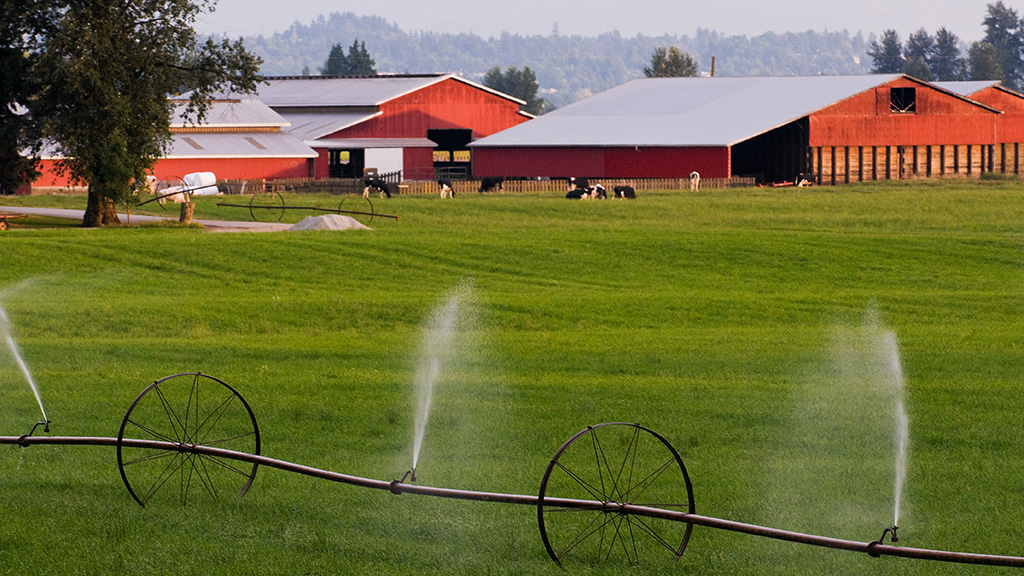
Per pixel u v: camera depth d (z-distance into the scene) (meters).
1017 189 162.88
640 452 30.61
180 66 109.50
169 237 93.94
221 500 25.80
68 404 36.19
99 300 66.75
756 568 21.55
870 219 119.44
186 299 67.94
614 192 152.75
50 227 111.50
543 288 76.19
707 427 33.94
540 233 100.69
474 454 30.36
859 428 33.81
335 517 24.59
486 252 90.00
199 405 36.22
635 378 42.50
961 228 110.38
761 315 64.31
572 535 23.41
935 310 66.50
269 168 190.62
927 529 24.03
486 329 59.31
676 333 57.28
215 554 21.97
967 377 42.88
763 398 38.41
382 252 89.19
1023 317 64.50
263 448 30.97
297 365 45.12
